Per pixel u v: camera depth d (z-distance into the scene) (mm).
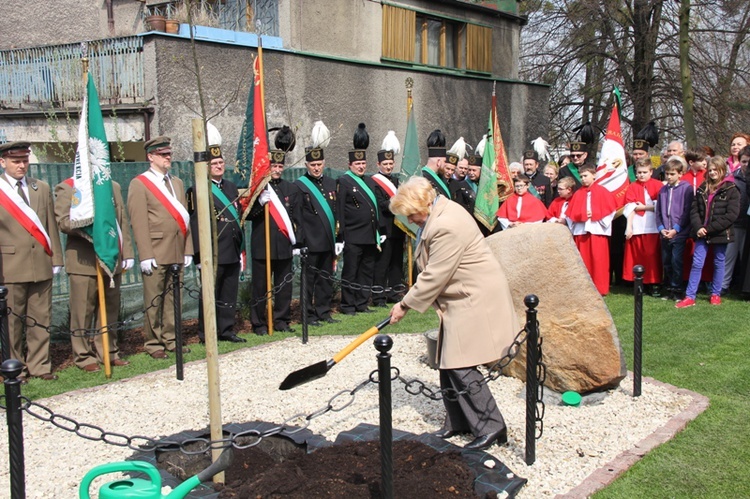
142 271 7238
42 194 6707
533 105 16547
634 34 19906
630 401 5621
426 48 14461
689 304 8914
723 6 17656
